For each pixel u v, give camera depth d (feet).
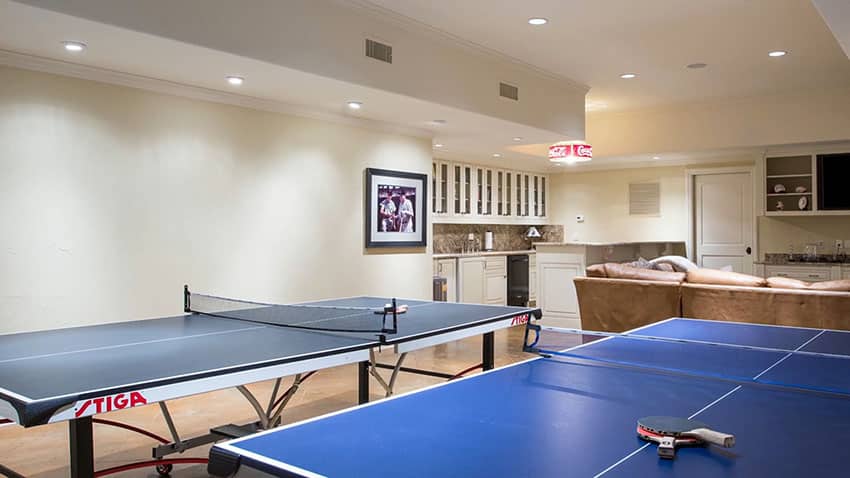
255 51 12.60
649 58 19.57
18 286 12.42
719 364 7.23
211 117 15.55
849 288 15.65
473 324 10.71
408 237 21.22
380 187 20.06
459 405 5.45
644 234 33.55
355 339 9.07
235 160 16.07
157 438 10.65
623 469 3.89
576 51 18.76
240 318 11.30
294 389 10.73
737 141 26.35
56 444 11.89
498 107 19.34
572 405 5.45
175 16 11.34
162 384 6.52
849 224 27.17
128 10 10.73
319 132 18.20
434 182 29.04
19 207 12.40
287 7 13.19
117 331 9.82
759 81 22.95
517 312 12.20
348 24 14.56
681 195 32.32
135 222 14.12
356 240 19.43
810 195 27.45
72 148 13.09
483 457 4.12
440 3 14.70
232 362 7.43
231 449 4.30
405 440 4.48
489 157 30.01
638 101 26.40
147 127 14.30
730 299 16.99
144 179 14.26
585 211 35.83
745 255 30.09
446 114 18.58
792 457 4.11
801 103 24.95
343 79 14.44
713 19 15.94
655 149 28.35
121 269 13.89
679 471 3.85
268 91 15.53
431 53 16.88
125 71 13.58
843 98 24.14
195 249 15.24
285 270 17.29
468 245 32.99
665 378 6.54
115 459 10.98
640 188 33.65
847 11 11.59
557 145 26.16
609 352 7.96
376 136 20.07
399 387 15.75
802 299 15.88
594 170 35.42
